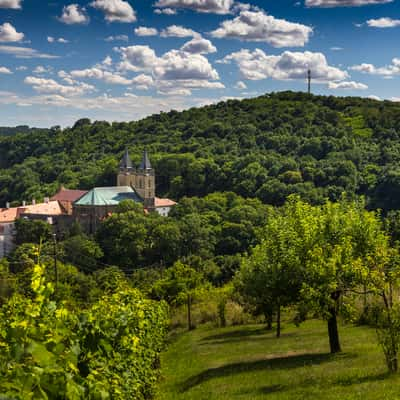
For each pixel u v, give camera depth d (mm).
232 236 123500
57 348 6309
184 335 43438
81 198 156500
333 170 152000
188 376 26297
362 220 26016
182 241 121000
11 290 31594
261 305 34125
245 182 159500
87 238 127125
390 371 19953
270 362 26453
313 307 24109
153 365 26234
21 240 132500
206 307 51500
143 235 121188
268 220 29672
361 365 22438
